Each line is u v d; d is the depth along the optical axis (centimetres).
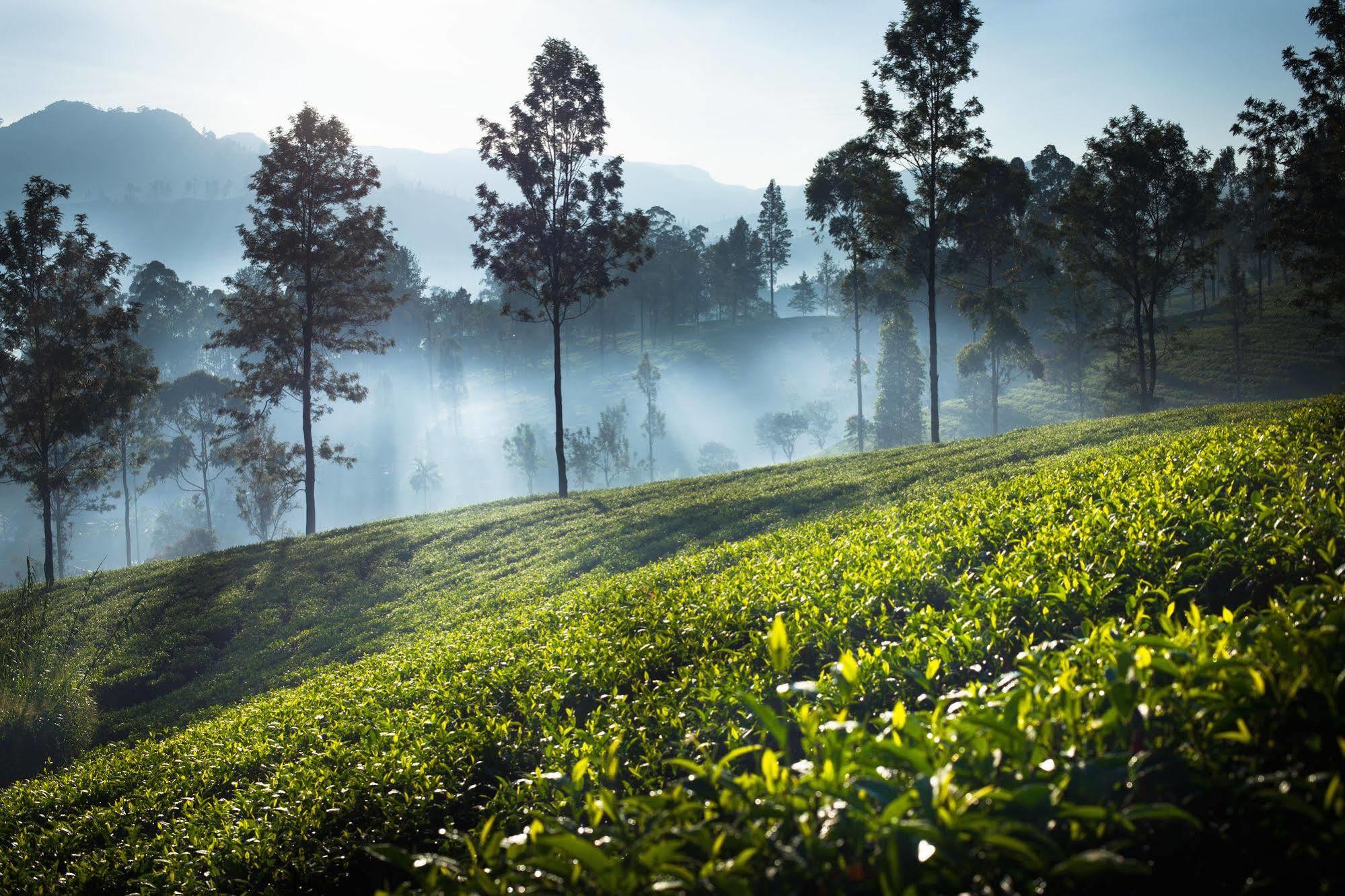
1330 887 245
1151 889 274
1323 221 4253
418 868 317
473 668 1066
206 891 700
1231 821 280
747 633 818
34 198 3975
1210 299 12281
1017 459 2598
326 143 4184
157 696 2177
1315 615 372
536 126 3869
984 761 307
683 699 674
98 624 2734
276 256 4125
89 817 986
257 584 3027
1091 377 9319
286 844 714
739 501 2886
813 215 7256
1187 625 539
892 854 240
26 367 4100
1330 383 7681
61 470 4328
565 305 4069
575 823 369
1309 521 618
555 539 2912
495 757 728
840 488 2708
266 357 4456
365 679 1291
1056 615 612
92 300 4256
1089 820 272
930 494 1978
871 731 418
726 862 274
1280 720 293
